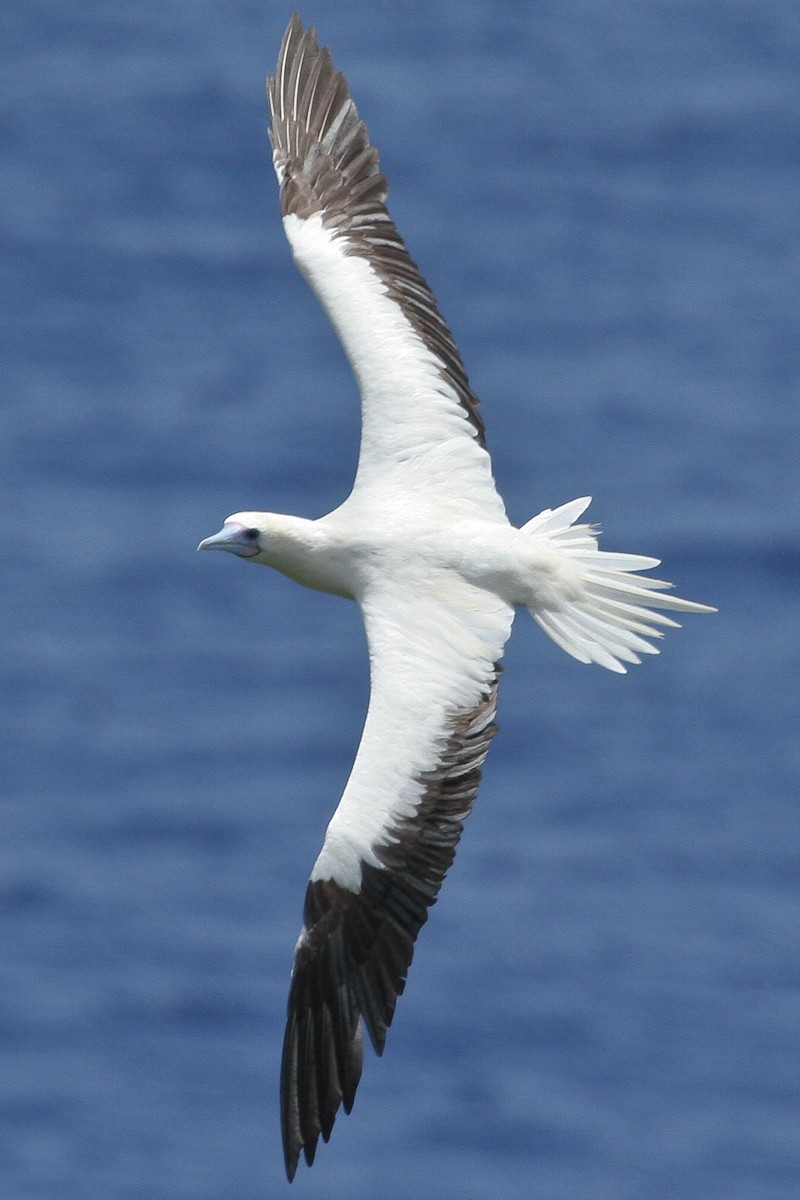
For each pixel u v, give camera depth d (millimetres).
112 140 59562
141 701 32281
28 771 30641
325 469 40281
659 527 36781
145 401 43188
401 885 11523
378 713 11664
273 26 68938
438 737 11609
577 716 31297
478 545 12008
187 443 41281
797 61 65125
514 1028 25344
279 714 32125
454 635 11859
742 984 25703
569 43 66438
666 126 59562
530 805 29344
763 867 27766
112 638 34031
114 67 65438
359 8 69125
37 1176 23516
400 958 11539
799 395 42406
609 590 12125
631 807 29078
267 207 55188
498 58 64812
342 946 11672
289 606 35250
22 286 50031
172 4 70938
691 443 40250
